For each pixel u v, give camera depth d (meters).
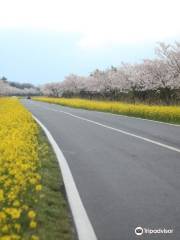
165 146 15.81
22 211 6.65
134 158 13.20
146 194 8.77
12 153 10.12
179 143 16.67
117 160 12.87
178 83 41.41
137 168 11.55
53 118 32.00
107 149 15.20
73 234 6.47
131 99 56.44
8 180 7.83
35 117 33.16
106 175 10.65
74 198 8.41
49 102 79.88
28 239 5.72
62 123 27.06
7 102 55.22
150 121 28.61
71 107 55.59
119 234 6.46
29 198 7.64
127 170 11.28
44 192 8.59
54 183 9.62
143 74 50.22
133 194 8.77
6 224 5.83
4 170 9.22
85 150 15.00
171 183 9.75
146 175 10.62
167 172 10.98
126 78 58.56
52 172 10.91
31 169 9.59
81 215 7.32
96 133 20.72
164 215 7.35
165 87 46.19
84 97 91.38
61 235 6.29
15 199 7.07
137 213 7.46
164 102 46.78
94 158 13.26
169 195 8.67
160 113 30.64
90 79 81.75
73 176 10.50
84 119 30.75
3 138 13.90
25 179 8.09
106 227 6.76
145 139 18.02
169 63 42.53
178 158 13.16
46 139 18.27
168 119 29.61
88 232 6.50
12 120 21.14
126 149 15.16
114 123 26.84
